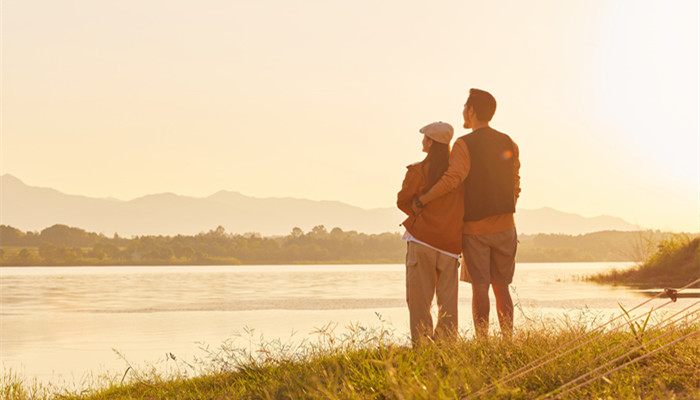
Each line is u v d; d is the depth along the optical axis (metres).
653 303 15.71
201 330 15.62
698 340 5.06
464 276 6.43
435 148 6.21
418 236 6.11
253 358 6.50
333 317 17.52
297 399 4.75
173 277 63.19
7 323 19.00
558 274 53.12
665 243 29.67
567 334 5.47
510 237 6.30
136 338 14.56
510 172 6.29
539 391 4.24
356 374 4.89
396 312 19.03
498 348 5.36
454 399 3.90
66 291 37.88
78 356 12.07
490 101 6.33
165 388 6.20
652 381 4.31
